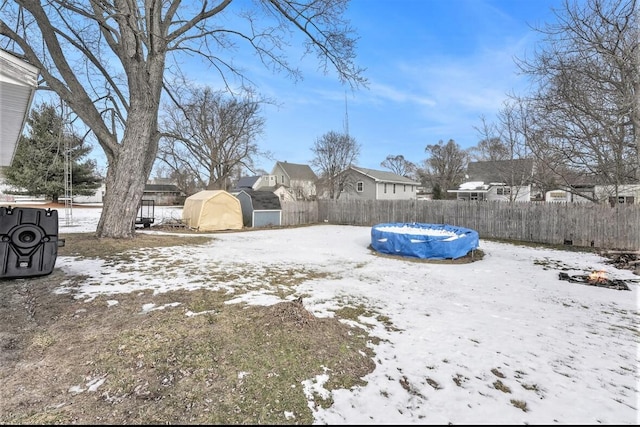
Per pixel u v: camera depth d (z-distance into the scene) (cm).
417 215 1398
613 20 703
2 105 395
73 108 750
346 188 2880
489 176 2444
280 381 220
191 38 854
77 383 212
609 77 736
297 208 1681
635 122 704
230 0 826
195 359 244
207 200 1353
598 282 526
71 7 585
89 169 2548
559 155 901
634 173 826
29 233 461
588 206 938
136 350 255
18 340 270
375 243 843
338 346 276
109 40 817
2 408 185
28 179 2231
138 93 773
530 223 1056
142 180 851
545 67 840
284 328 298
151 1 759
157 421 178
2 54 316
